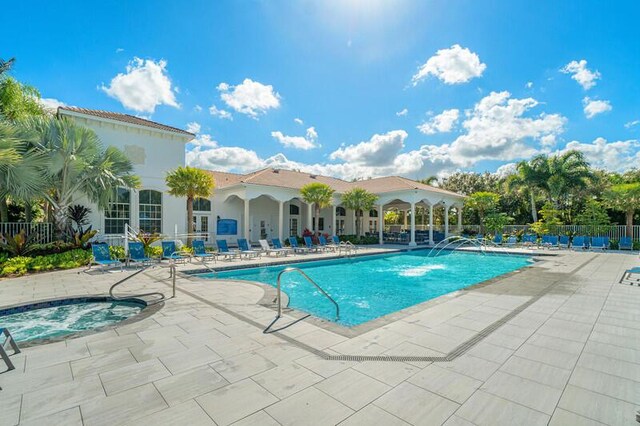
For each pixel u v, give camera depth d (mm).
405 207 30906
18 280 9133
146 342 4375
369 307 7941
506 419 2615
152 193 18000
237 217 22094
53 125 12305
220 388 3125
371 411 2729
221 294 7430
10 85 13891
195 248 13242
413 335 4656
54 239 12391
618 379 3320
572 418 2631
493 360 3793
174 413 2689
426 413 2699
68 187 12562
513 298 6973
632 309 6117
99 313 6625
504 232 25172
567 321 5352
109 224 16344
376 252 17859
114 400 2902
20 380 3283
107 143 16484
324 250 18500
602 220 20812
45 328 5859
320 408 2770
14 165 10086
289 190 21000
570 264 12656
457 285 10750
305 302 8414
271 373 3447
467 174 41500
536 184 24625
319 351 4066
